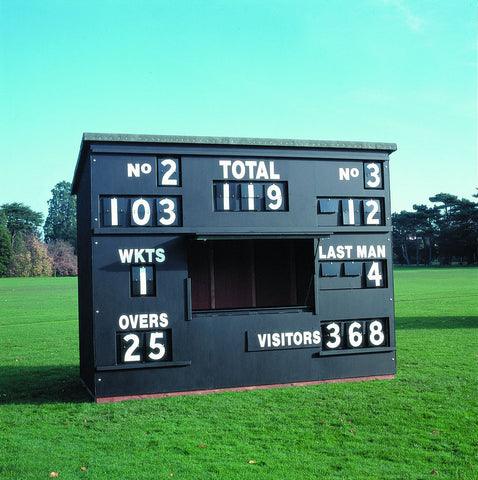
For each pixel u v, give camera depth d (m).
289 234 9.28
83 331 10.21
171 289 8.87
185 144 9.04
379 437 6.72
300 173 9.57
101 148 8.73
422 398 8.54
